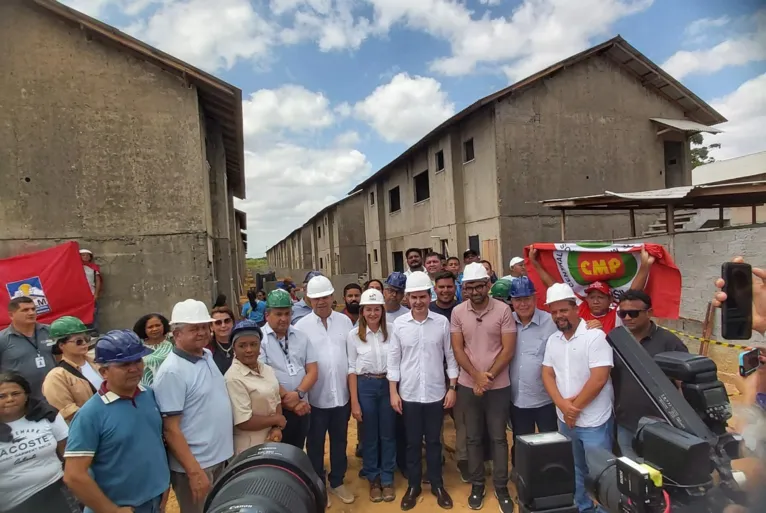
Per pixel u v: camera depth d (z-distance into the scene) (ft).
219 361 13.34
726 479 4.58
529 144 41.68
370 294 13.96
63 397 11.55
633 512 4.67
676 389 6.16
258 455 5.78
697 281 25.77
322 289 13.73
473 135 44.52
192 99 30.17
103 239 28.45
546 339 12.89
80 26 27.78
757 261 23.04
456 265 22.80
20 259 24.44
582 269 16.17
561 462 5.16
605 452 5.92
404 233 62.80
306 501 5.29
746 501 4.38
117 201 28.76
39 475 9.51
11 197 27.04
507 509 12.59
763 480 4.35
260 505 4.57
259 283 70.95
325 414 13.64
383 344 14.08
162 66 29.48
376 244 73.00
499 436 12.91
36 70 27.53
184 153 29.94
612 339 7.60
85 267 27.09
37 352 14.60
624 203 30.35
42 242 27.45
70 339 12.00
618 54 43.91
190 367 9.81
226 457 10.13
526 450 5.18
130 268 28.89
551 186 42.27
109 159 28.66
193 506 9.78
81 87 28.22
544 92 42.27
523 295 12.58
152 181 29.37
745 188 22.41
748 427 4.73
